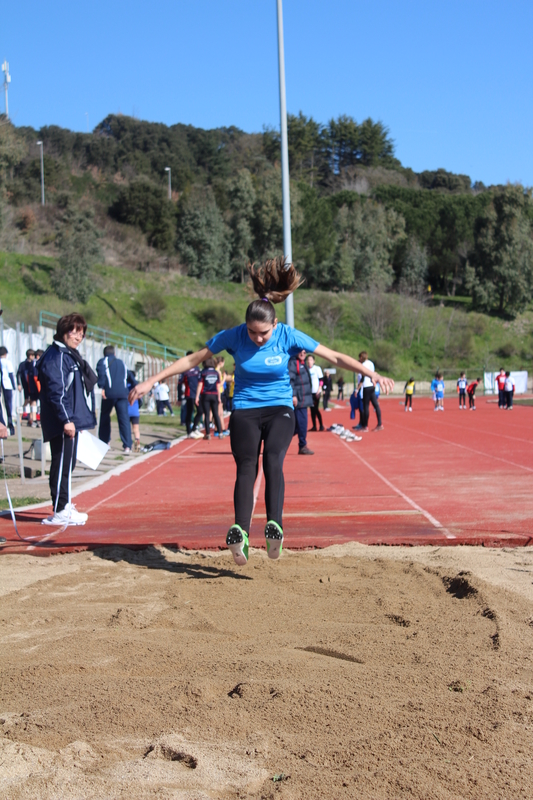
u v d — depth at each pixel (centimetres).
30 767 222
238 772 220
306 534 621
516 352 6075
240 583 458
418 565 494
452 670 304
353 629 362
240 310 5322
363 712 261
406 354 5716
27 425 1841
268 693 278
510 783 213
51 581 467
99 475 1064
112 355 1328
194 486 948
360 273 6488
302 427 1320
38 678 298
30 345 2348
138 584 461
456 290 7300
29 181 6581
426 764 224
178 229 6134
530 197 7019
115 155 9038
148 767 222
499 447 1431
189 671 305
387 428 2050
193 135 10088
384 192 7719
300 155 9675
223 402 2098
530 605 401
